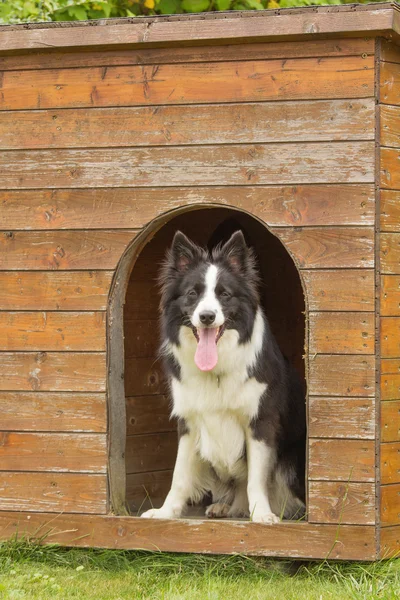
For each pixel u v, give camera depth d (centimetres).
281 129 454
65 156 480
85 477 474
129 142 472
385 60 447
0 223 488
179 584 430
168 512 490
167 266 504
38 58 482
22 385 483
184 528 459
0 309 487
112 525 468
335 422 445
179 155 467
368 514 439
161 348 514
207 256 501
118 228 475
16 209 486
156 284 630
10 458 484
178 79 466
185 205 466
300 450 534
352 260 445
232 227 700
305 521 452
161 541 462
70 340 479
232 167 461
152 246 629
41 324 482
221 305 475
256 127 457
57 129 480
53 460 478
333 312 446
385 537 441
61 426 478
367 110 444
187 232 664
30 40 473
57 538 475
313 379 448
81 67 477
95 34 465
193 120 464
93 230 477
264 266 707
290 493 521
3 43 477
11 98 486
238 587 423
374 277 442
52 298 481
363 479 441
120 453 491
